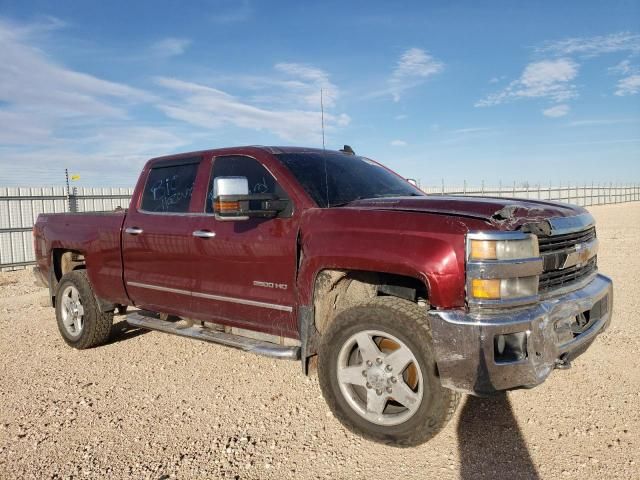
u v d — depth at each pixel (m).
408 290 3.49
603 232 17.66
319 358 3.54
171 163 4.90
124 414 3.95
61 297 5.77
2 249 13.63
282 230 3.82
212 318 4.41
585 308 3.32
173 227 4.59
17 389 4.54
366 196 4.09
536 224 3.07
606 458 3.12
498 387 2.86
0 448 3.46
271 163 4.09
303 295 3.60
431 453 3.23
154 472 3.12
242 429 3.65
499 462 3.11
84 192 15.23
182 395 4.30
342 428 3.62
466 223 3.02
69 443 3.50
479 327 2.83
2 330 6.71
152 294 4.89
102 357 5.37
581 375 4.40
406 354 3.16
